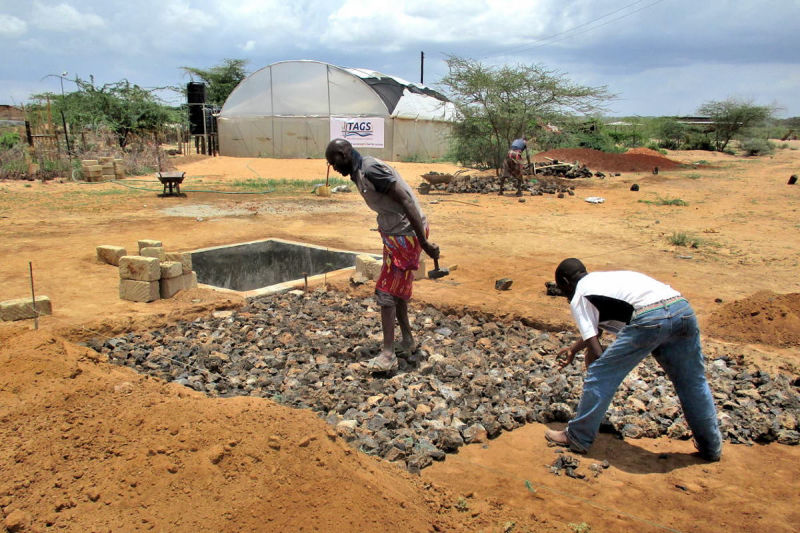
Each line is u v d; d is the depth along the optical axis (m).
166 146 38.50
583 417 4.03
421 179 23.81
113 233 11.92
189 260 7.73
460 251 10.63
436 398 4.84
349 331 6.41
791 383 5.34
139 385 4.04
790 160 35.03
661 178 24.56
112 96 31.17
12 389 3.56
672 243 11.52
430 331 6.65
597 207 16.89
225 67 48.28
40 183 21.14
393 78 35.94
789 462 4.07
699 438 4.02
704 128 45.94
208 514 2.62
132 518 2.61
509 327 6.78
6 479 2.81
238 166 27.95
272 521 2.61
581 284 4.04
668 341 3.87
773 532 3.22
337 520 2.65
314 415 3.40
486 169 27.45
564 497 3.53
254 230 12.45
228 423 3.15
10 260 9.28
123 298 7.32
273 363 5.50
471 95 24.64
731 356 5.91
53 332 6.00
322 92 31.28
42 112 26.20
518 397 4.96
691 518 3.34
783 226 13.63
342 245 10.97
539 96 23.97
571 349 4.27
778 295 6.84
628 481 3.76
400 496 3.07
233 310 7.27
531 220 14.38
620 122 49.31
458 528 3.00
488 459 4.00
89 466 2.91
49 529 2.54
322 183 21.91
